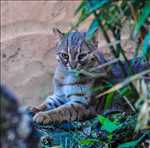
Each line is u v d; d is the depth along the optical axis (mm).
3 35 6699
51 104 4930
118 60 3131
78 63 4938
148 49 3051
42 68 6379
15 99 3146
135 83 3078
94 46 4797
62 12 6684
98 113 4629
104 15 2928
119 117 4047
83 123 4238
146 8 2768
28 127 3283
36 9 6766
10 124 3049
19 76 6363
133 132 3781
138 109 3297
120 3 2928
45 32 6605
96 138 3953
